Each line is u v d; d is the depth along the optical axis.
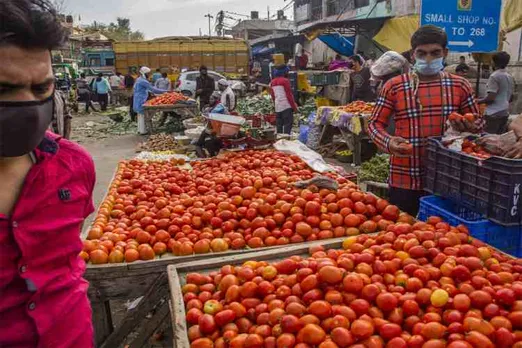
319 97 15.20
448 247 2.67
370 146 9.25
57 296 1.67
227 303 2.43
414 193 3.71
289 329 2.10
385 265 2.49
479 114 3.61
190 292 2.60
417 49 3.50
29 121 1.38
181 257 3.26
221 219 3.65
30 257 1.54
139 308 3.21
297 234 3.43
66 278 1.70
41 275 1.58
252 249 3.35
